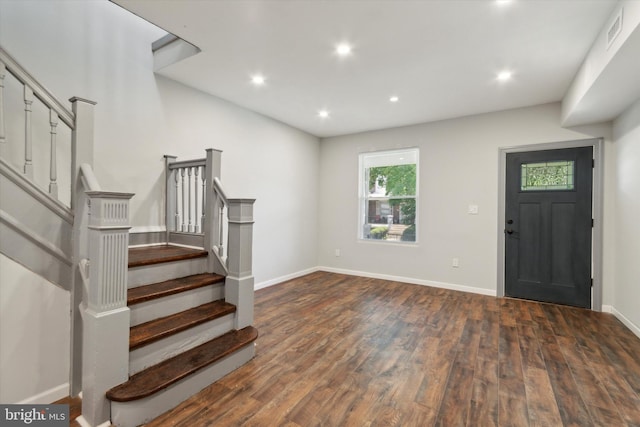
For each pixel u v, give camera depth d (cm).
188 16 215
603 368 220
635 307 285
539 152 382
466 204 430
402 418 167
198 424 160
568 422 165
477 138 423
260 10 208
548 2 196
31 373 171
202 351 203
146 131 297
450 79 313
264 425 160
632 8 176
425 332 283
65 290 184
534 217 386
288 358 231
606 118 335
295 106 396
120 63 277
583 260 358
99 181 263
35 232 171
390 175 503
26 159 172
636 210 285
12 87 209
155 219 307
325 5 203
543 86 326
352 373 211
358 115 430
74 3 246
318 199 561
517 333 282
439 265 449
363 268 517
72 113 185
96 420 154
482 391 192
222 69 296
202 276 254
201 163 283
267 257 448
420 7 204
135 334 183
